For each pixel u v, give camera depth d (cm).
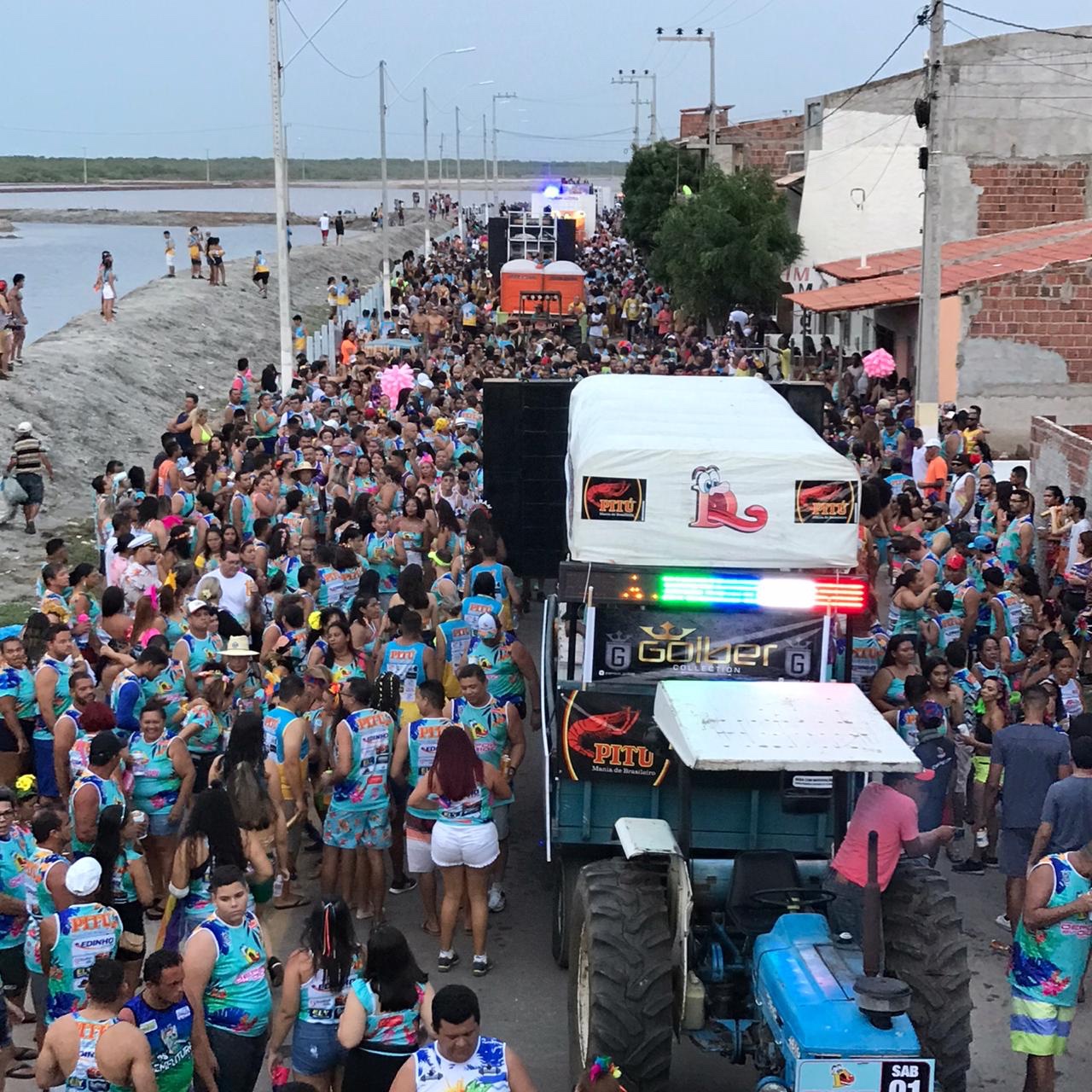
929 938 717
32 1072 847
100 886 824
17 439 2280
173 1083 674
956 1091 706
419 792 972
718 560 881
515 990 960
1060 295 2830
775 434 934
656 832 777
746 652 891
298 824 1070
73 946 758
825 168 4453
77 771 960
